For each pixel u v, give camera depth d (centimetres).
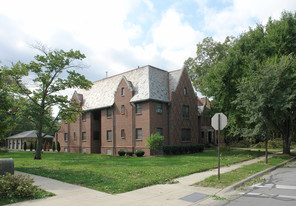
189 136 3180
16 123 2222
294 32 2291
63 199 784
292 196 825
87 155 2936
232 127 2600
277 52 2345
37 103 2477
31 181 856
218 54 3953
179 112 3038
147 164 1722
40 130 2461
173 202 768
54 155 2966
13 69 2281
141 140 2780
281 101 1797
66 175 1226
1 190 786
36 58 2411
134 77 3130
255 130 1817
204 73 4075
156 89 2883
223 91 2620
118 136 3083
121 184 985
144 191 906
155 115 2777
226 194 881
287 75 1870
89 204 732
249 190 936
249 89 1861
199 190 925
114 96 3194
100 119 3741
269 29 2516
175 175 1195
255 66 2186
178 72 3184
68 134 4056
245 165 1627
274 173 1351
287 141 2423
